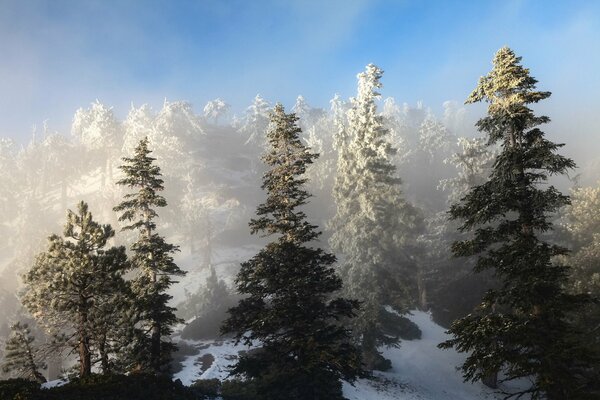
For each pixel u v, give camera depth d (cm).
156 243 2172
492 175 1410
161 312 2080
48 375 3872
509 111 1327
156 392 1778
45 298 1819
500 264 1330
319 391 1894
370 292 3256
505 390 3058
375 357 3212
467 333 1276
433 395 2920
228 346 3962
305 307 1969
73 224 1942
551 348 1175
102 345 1933
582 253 2912
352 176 3828
